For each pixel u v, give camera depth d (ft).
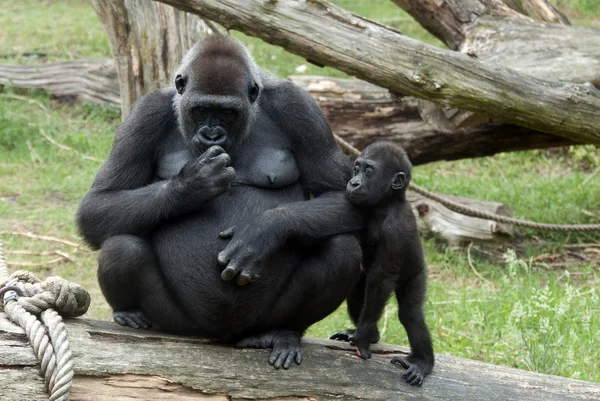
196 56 32.09
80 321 30.48
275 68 104.01
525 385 32.60
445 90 48.03
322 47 46.85
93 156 80.79
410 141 66.13
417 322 32.30
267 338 31.73
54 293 29.43
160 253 31.60
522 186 77.41
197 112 31.22
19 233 63.62
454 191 73.97
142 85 54.54
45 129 86.17
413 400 31.12
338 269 31.12
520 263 58.29
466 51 59.77
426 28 63.72
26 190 73.05
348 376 31.12
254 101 32.86
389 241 31.63
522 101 49.21
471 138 65.82
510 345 45.70
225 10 45.96
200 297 31.09
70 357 27.25
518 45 57.98
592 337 46.09
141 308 32.35
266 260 30.68
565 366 42.11
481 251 64.13
